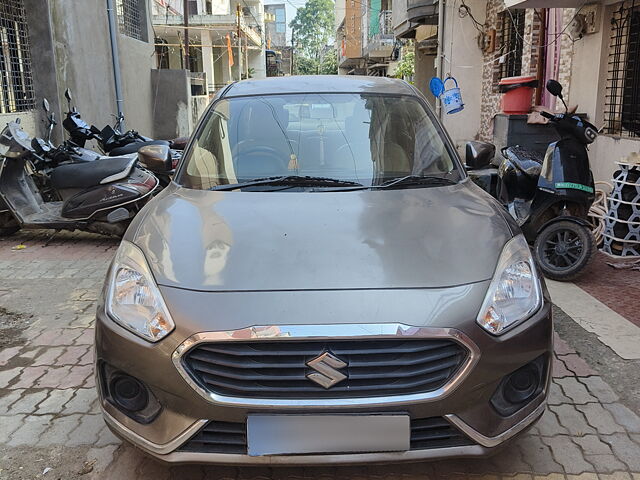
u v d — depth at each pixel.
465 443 2.34
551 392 3.43
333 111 3.82
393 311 2.28
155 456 2.37
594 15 7.36
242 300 2.33
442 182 3.44
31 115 9.15
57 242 6.94
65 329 4.42
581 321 4.35
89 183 6.48
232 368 2.26
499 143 8.14
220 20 29.61
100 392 2.53
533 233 5.53
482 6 12.48
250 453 2.24
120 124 10.82
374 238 2.69
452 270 2.50
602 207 6.26
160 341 2.32
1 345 4.16
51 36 9.38
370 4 31.59
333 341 2.23
